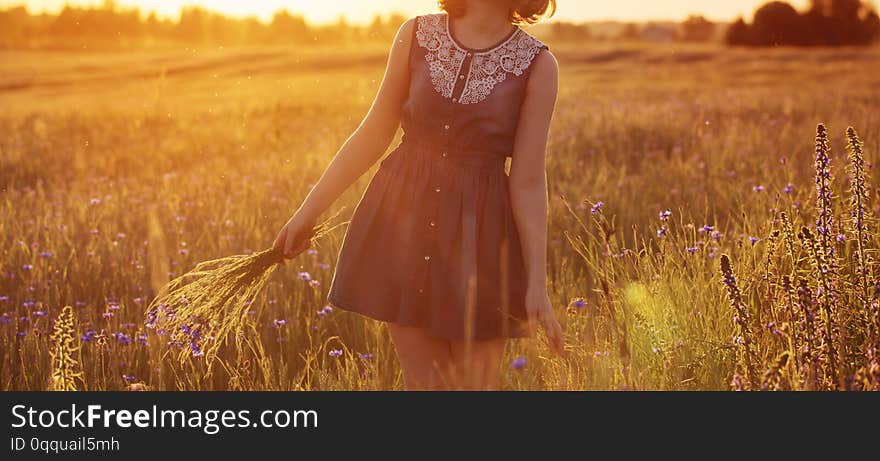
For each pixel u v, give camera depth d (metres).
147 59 71.25
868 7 87.75
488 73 2.76
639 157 10.15
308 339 4.52
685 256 4.11
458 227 2.79
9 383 3.85
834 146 9.24
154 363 3.89
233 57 69.88
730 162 8.79
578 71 53.47
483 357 2.92
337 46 84.94
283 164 10.95
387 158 2.91
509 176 2.85
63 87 49.91
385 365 3.93
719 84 35.62
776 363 2.86
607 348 3.39
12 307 5.02
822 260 3.21
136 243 6.42
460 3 2.80
